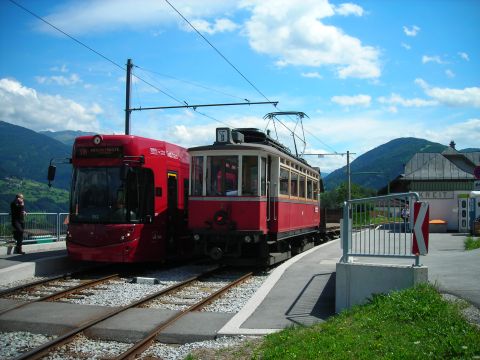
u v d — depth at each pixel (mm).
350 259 10336
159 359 6773
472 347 5445
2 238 17406
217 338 7559
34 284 12031
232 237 14430
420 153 58062
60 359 6719
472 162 64000
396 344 5883
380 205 9055
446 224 32062
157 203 15320
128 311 9203
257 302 9586
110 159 14516
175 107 21812
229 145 14484
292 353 6016
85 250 14148
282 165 15969
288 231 16688
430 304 7102
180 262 18062
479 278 9438
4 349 7082
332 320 7742
